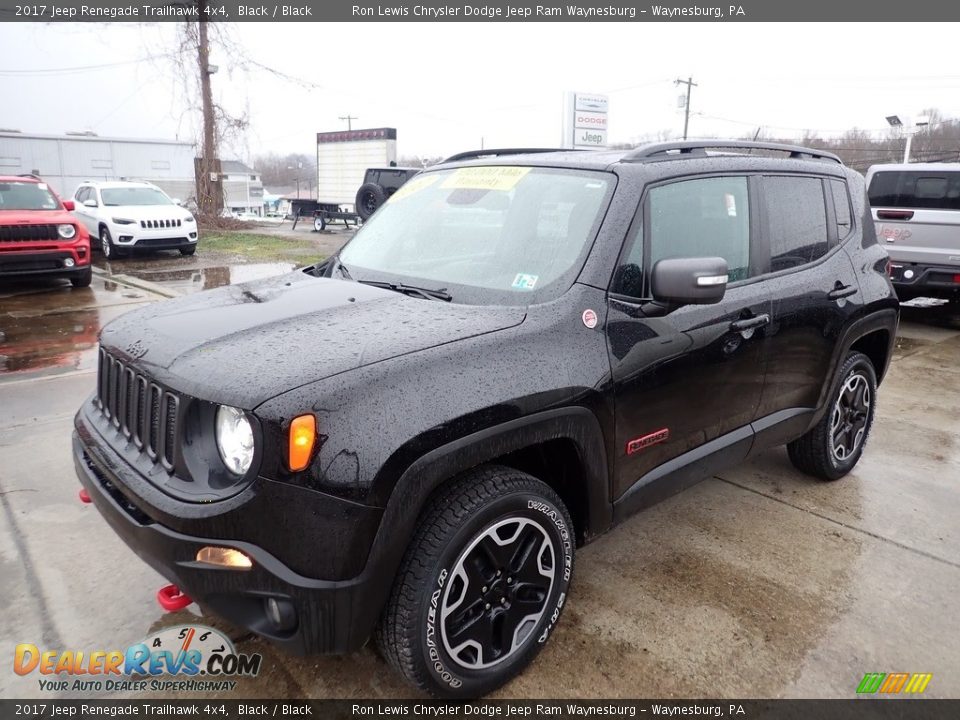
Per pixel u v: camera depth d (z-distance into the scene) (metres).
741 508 3.92
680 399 2.93
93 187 15.84
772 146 3.71
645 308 2.75
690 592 3.11
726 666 2.65
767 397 3.45
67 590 3.01
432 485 2.14
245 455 2.01
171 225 15.00
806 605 3.03
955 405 5.87
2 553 3.27
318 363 2.12
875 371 4.44
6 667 2.57
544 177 3.10
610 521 2.78
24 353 6.92
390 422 2.07
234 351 2.25
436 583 2.20
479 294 2.74
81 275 10.86
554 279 2.68
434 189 3.49
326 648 2.12
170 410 2.18
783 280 3.48
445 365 2.23
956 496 4.12
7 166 35.03
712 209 3.19
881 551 3.48
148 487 2.17
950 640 2.82
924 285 8.59
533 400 2.34
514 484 2.36
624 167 2.91
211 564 2.03
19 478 4.05
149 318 2.70
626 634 2.82
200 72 24.08
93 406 2.84
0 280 11.66
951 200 8.35
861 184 4.30
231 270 13.31
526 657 2.55
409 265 3.10
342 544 2.02
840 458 4.21
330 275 3.30
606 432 2.63
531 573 2.50
